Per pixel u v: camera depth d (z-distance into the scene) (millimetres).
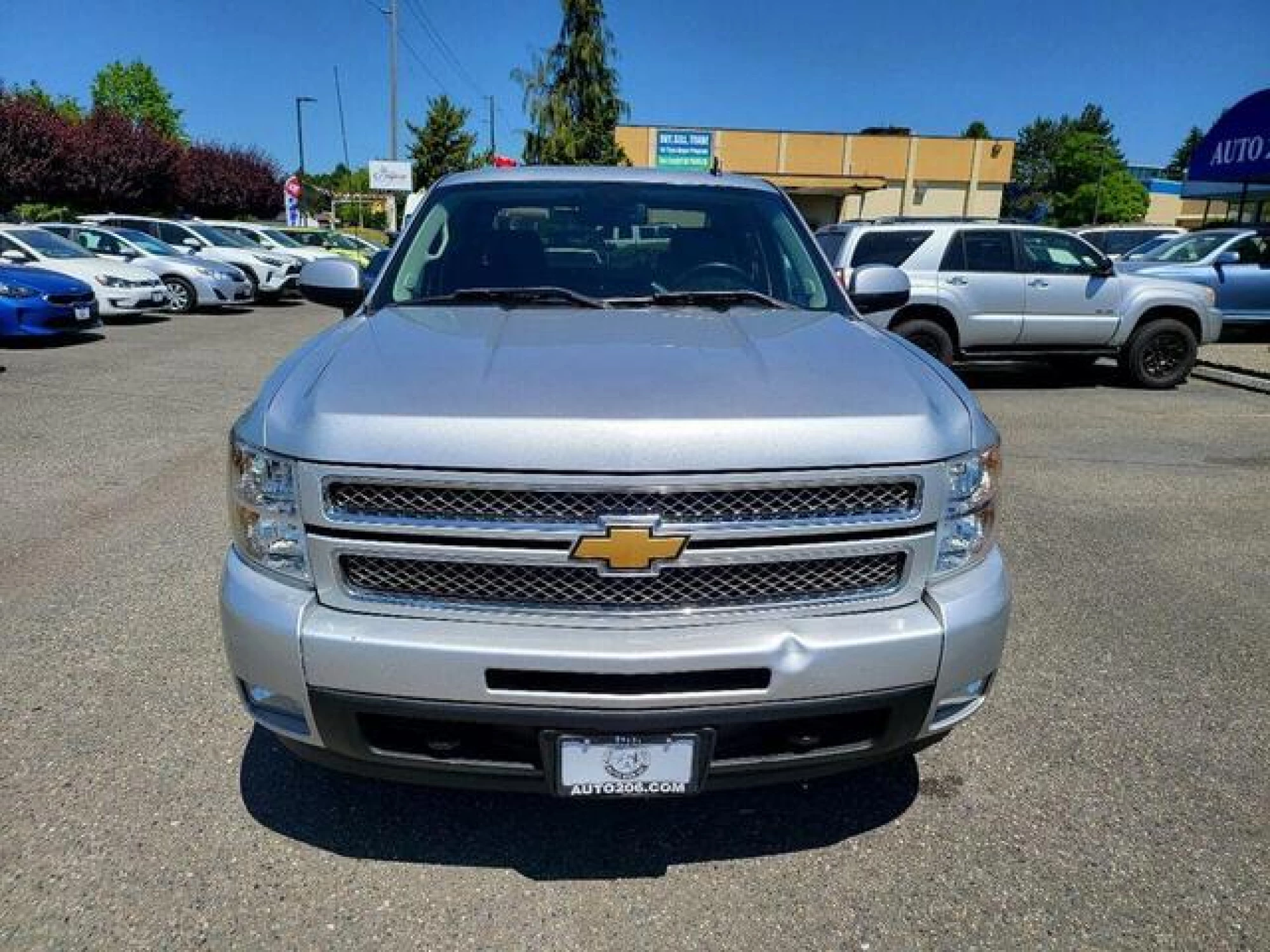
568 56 21938
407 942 2143
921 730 2188
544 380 2150
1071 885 2359
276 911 2223
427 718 2018
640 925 2215
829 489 2029
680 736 2029
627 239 3453
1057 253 10008
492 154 38656
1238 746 2996
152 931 2146
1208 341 10289
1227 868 2422
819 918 2244
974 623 2139
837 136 42438
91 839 2443
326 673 2020
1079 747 2982
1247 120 16922
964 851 2486
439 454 1947
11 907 2199
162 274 16812
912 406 2146
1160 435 7848
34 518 5008
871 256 9898
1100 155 87250
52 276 12039
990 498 2268
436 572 2016
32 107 30938
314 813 2588
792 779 2184
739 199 3695
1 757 2789
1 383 9102
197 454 6461
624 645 1967
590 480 1937
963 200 43844
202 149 43750
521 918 2229
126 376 9703
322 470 1988
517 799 2682
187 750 2852
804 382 2207
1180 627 3908
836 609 2092
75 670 3322
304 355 2529
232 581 2148
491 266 3332
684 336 2594
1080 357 10305
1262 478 6410
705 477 1957
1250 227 14070
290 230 25578
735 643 1992
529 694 1986
